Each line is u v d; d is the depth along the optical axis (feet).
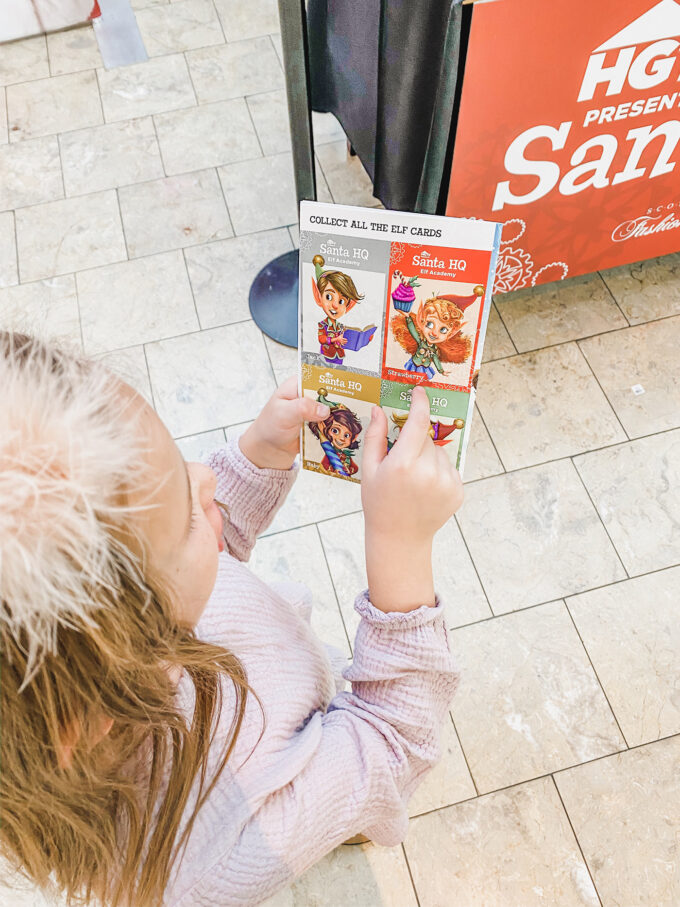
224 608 1.97
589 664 5.63
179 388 6.97
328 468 2.74
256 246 7.74
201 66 9.11
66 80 9.11
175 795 1.47
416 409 2.00
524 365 6.92
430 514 1.88
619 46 4.54
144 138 8.57
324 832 1.68
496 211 5.70
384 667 1.87
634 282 7.29
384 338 2.37
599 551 6.05
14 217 8.07
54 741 1.08
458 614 5.85
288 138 8.47
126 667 1.11
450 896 4.91
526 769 5.27
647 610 5.81
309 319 2.37
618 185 5.74
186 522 1.24
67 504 0.92
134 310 7.41
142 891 1.50
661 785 5.19
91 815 1.33
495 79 4.59
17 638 0.95
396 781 1.84
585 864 4.97
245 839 1.56
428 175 5.27
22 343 1.07
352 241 2.19
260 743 1.73
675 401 6.69
